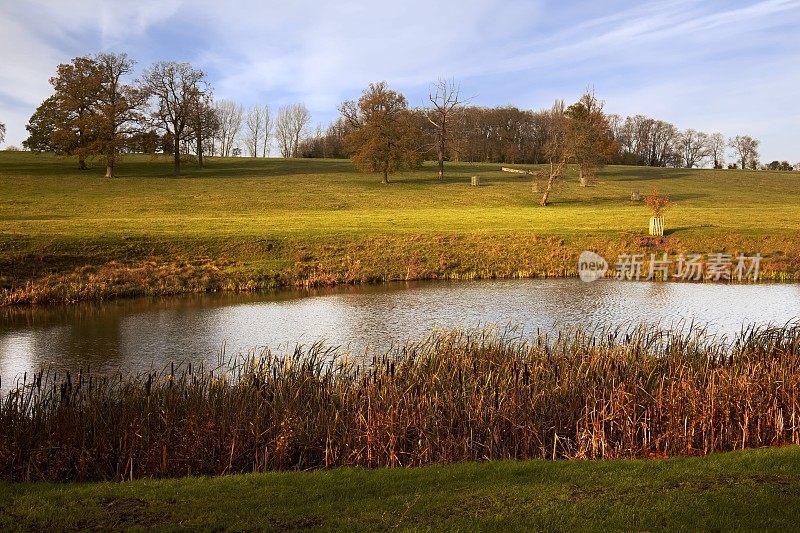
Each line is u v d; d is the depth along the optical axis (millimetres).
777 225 43188
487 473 8656
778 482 8047
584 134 71312
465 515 7129
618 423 11008
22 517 7320
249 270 32750
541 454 10555
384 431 10289
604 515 7070
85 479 9695
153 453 10000
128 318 23984
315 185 71875
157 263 32438
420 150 83188
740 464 8820
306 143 140000
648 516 7027
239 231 38719
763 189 83625
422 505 7445
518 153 117125
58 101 75688
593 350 13836
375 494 7910
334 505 7512
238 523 7047
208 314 24734
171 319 23766
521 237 39969
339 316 24188
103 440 10016
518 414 10867
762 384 11859
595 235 40312
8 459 9742
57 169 75625
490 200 65062
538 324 22500
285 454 10047
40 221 40969
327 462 10102
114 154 71438
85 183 65938
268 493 7969
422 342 17281
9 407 10422
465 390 11781
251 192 64688
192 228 39531
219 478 8688
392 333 21094
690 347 15016
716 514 7062
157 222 42125
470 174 86750
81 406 10805
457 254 37375
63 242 32375
